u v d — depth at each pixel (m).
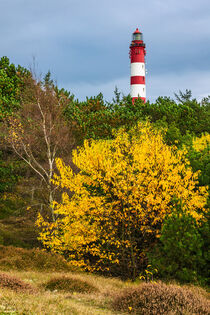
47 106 25.00
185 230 12.73
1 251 16.81
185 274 12.21
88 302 9.29
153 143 15.25
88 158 15.02
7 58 33.62
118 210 14.83
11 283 9.65
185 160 14.80
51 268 15.45
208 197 14.53
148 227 14.20
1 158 27.91
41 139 25.53
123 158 15.52
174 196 13.81
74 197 16.88
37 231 23.23
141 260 14.92
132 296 8.81
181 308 8.16
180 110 34.97
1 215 27.20
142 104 37.66
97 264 16.27
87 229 15.20
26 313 6.49
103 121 31.42
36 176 27.66
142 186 14.66
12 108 28.06
